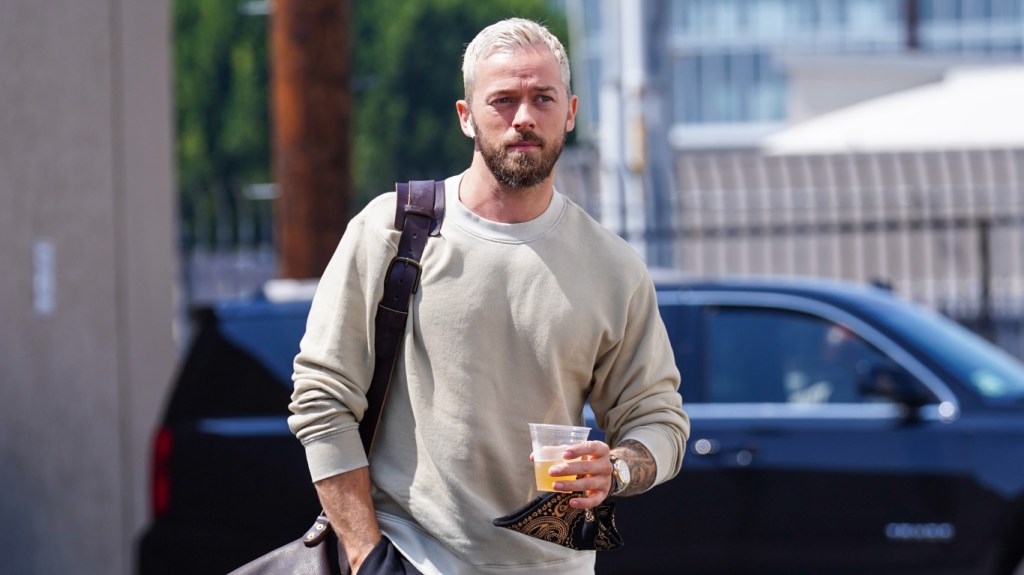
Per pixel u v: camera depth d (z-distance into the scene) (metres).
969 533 12.80
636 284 6.60
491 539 6.32
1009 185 27.58
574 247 6.49
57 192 14.95
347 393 6.42
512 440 6.38
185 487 13.07
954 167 27.20
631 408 6.66
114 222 15.38
